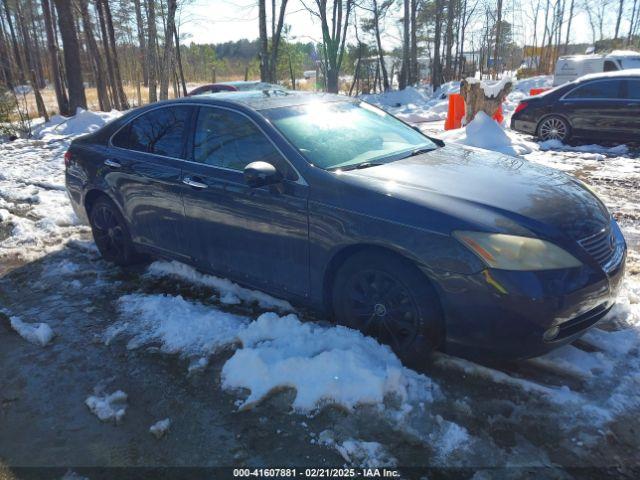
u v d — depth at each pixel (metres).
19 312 4.04
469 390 2.90
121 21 28.86
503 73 38.50
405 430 2.59
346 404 2.74
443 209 2.87
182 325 3.64
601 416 2.66
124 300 4.11
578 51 44.84
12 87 23.31
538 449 2.47
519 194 3.08
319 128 3.75
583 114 10.19
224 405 2.86
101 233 4.94
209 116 3.95
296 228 3.34
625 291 3.93
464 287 2.75
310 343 3.19
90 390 3.05
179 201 4.02
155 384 3.07
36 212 6.60
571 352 3.18
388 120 4.41
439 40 29.84
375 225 2.98
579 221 2.95
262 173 3.22
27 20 38.44
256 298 4.07
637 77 9.67
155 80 15.77
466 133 10.23
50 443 2.64
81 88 18.64
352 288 3.20
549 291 2.66
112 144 4.68
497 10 33.16
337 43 24.62
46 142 13.12
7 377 3.22
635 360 3.11
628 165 8.46
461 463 2.41
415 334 2.96
